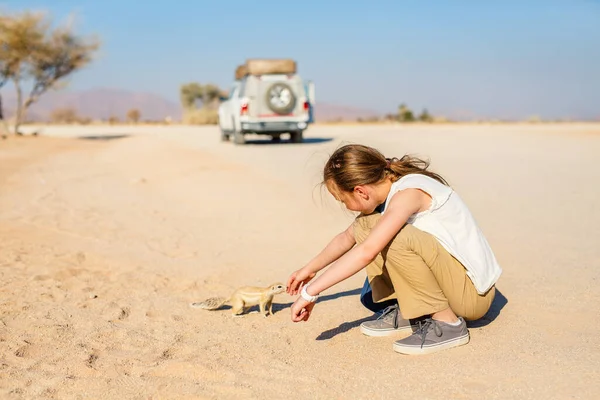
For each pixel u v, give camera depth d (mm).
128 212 8914
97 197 10406
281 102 19875
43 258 6062
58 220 8281
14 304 4562
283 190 10367
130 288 5070
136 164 15875
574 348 3428
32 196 10516
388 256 3379
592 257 5551
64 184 12117
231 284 5199
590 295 4441
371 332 3818
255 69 19922
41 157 19062
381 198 3459
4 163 16500
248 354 3598
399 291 3488
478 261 3441
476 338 3668
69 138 30828
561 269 5199
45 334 3949
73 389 3152
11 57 30781
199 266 5812
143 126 52750
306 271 3746
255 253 6320
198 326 4148
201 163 14891
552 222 7203
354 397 2982
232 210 8883
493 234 6719
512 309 4203
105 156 19375
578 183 10008
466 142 18344
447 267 3398
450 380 3102
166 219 8352
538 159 13570
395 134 23156
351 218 7949
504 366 3229
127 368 3418
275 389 3094
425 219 3391
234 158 15828
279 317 4336
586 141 18219
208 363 3432
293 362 3455
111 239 7078
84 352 3645
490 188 9805
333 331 3969
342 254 3742
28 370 3381
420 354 3465
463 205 3492
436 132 24312
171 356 3598
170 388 3141
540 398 2857
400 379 3152
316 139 23047
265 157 15867
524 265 5402
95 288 5059
